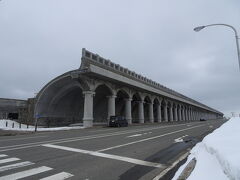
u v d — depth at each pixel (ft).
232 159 17.49
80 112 169.58
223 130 53.06
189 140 55.47
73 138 59.16
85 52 118.93
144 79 181.37
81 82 126.41
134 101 196.03
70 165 28.73
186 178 20.45
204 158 25.79
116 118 124.67
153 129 95.86
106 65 132.05
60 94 143.13
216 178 17.51
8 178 23.06
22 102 166.71
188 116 368.07
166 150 40.98
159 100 227.40
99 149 41.09
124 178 23.86
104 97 169.27
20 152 37.37
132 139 57.52
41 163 29.63
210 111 533.96
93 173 25.41
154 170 27.09
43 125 133.90
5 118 155.74
